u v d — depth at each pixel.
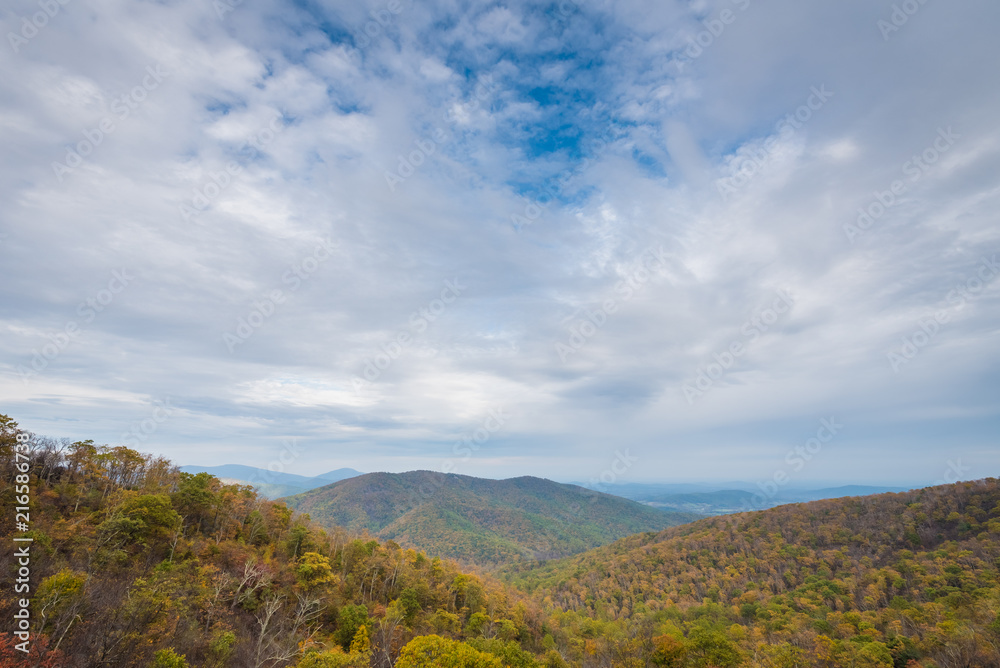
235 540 83.06
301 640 60.53
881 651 78.50
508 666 66.69
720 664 77.69
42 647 33.12
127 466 86.81
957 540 135.25
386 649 62.59
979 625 79.50
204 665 44.25
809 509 188.38
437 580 110.75
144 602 42.72
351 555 94.88
